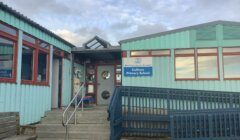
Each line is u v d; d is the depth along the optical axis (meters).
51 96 10.46
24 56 8.40
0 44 7.19
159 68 10.41
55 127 8.23
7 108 7.33
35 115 8.87
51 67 10.13
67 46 11.72
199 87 10.11
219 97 9.56
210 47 10.21
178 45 10.41
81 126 8.18
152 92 9.49
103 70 13.83
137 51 10.61
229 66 10.06
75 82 12.35
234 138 8.53
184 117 8.62
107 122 8.68
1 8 7.09
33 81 8.80
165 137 8.99
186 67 10.28
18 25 7.92
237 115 8.70
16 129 7.39
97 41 12.09
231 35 10.17
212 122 8.60
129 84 10.50
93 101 13.54
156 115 9.18
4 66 7.34
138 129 9.14
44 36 9.58
